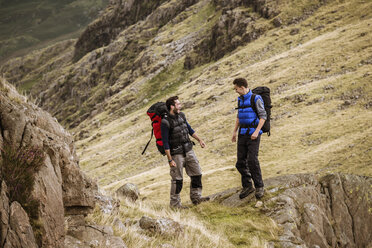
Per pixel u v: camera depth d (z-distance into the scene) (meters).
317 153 46.81
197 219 7.24
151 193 45.25
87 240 4.24
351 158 39.38
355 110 60.91
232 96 107.44
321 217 7.16
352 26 110.19
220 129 82.62
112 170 94.31
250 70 117.69
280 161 50.62
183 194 38.91
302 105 72.56
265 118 7.27
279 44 129.50
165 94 165.62
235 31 160.50
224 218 7.35
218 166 61.12
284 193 7.59
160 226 5.58
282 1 152.00
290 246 6.15
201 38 198.25
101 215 5.26
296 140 57.06
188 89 139.38
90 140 145.12
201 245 5.64
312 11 137.50
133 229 5.33
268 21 148.38
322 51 100.38
